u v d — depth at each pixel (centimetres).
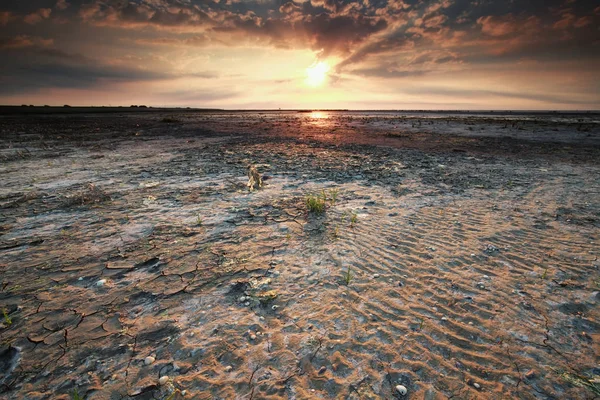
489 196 834
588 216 680
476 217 681
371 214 700
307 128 3416
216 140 2216
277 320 363
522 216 684
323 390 278
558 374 292
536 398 270
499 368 299
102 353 311
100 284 424
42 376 284
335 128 3434
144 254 511
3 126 3491
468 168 1209
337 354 315
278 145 1920
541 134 2691
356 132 2906
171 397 267
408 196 834
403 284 435
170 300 395
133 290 414
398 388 278
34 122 4334
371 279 446
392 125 3978
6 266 471
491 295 407
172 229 615
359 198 818
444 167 1227
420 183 970
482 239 571
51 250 524
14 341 324
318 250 532
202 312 374
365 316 371
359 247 542
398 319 366
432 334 342
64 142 2097
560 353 315
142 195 846
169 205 764
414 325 356
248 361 306
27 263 480
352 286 429
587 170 1166
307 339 334
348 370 298
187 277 446
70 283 429
